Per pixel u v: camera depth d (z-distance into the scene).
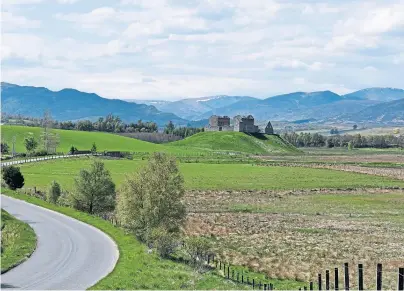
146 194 68.00
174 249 62.72
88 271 45.94
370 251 75.50
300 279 59.91
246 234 86.94
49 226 71.25
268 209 118.25
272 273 62.09
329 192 149.00
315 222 101.38
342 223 100.69
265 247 76.81
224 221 100.19
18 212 82.94
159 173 69.50
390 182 172.25
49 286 40.50
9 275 44.44
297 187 157.50
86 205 92.12
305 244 79.62
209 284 45.28
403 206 124.88
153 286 40.62
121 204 70.44
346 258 70.88
